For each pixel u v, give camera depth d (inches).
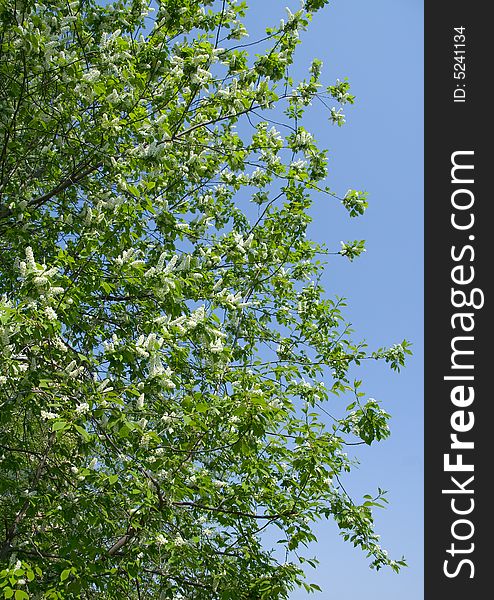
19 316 172.7
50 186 303.7
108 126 243.9
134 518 215.6
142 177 261.9
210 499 260.1
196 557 240.7
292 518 245.9
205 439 231.9
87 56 261.4
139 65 286.2
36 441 265.9
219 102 299.7
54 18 254.4
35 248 255.4
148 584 249.4
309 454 247.1
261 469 261.1
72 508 208.7
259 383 221.8
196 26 318.7
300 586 243.3
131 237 254.7
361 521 274.8
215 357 220.7
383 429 271.4
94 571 200.5
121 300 254.4
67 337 250.7
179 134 291.0
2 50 241.4
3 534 241.3
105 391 189.0
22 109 250.5
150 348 203.5
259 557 254.2
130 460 203.8
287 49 315.0
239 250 318.0
